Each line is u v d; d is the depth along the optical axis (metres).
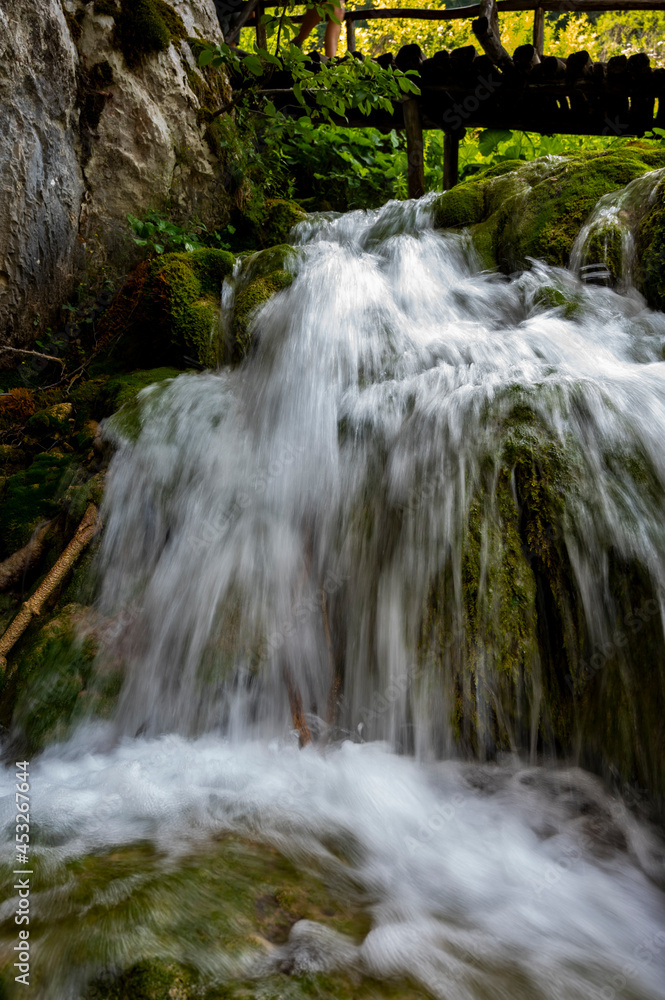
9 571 3.36
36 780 2.42
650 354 3.23
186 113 5.28
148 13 4.98
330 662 2.78
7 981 1.40
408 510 2.72
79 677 2.84
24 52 4.09
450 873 1.89
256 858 1.86
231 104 5.54
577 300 3.61
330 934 1.58
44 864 1.80
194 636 2.89
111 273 4.97
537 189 4.30
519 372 3.01
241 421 3.47
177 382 3.75
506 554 2.46
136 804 2.18
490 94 6.41
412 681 2.50
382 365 3.45
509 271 4.22
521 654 2.35
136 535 3.27
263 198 6.07
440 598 2.52
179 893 1.66
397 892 1.79
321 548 2.94
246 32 8.83
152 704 2.83
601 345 3.33
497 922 1.72
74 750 2.65
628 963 1.62
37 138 4.28
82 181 4.73
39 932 1.53
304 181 6.92
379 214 5.16
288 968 1.46
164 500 3.29
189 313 4.10
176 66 5.20
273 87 6.73
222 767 2.44
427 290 4.09
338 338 3.58
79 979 1.41
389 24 12.88
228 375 3.89
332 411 3.24
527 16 11.88
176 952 1.47
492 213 4.55
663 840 2.10
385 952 1.54
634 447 2.59
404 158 7.49
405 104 6.52
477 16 6.66
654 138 6.50
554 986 1.51
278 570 2.95
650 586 2.36
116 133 4.85
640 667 2.30
